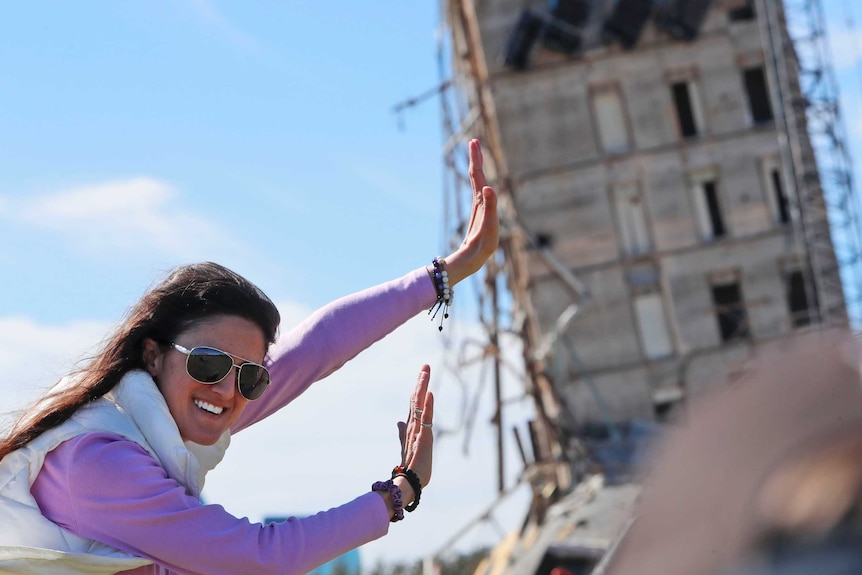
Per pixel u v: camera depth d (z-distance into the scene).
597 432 37.97
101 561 2.47
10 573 2.44
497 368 35.41
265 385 2.80
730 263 40.03
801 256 39.22
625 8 40.44
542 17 40.28
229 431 2.87
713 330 39.47
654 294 40.03
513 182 40.31
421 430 2.91
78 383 2.69
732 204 40.31
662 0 40.56
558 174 40.44
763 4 38.53
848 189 38.25
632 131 40.69
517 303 40.81
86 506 2.52
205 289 2.75
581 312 39.59
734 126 40.69
